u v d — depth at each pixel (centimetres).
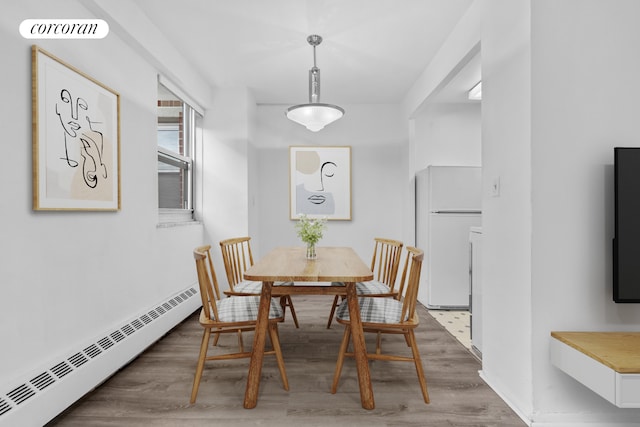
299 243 479
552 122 172
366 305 221
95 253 216
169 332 313
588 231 174
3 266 154
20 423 153
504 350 199
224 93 416
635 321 174
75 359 192
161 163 353
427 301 405
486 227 219
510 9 190
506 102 194
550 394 173
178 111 398
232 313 209
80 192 200
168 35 292
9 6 158
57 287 185
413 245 444
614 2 173
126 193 252
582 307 173
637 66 174
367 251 480
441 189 393
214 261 416
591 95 173
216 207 417
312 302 425
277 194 479
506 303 196
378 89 425
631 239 165
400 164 477
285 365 246
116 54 240
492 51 210
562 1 172
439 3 249
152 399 200
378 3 249
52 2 182
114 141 232
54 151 181
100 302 220
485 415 185
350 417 183
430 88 346
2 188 154
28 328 167
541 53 172
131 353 241
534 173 172
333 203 477
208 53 327
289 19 269
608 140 174
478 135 445
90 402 197
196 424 177
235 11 257
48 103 177
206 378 226
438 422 179
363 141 482
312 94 294
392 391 210
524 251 178
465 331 321
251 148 437
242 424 177
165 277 314
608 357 141
